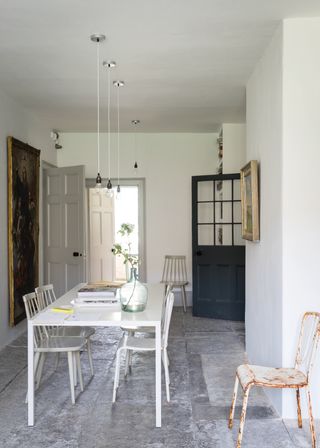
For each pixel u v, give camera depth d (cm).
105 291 331
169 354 424
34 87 432
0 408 302
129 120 579
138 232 675
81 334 342
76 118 566
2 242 437
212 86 431
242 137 591
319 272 281
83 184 568
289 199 282
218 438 259
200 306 592
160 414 273
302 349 281
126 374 363
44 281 605
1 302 435
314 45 281
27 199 504
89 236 716
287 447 249
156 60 360
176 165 669
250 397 322
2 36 311
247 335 416
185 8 270
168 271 669
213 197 590
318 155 280
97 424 277
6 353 427
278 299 294
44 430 270
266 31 303
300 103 281
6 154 451
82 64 369
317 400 282
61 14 278
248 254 407
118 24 293
